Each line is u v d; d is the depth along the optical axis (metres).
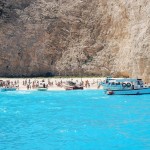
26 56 77.88
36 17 79.69
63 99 45.62
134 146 21.34
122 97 47.12
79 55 76.88
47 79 70.69
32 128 26.94
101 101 42.78
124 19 73.06
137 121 28.94
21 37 78.44
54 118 31.12
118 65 71.50
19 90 59.69
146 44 61.72
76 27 78.88
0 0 80.19
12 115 33.19
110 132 25.08
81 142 22.39
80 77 73.69
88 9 79.56
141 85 51.25
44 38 78.31
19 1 81.50
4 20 79.00
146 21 64.38
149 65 60.53
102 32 77.00
